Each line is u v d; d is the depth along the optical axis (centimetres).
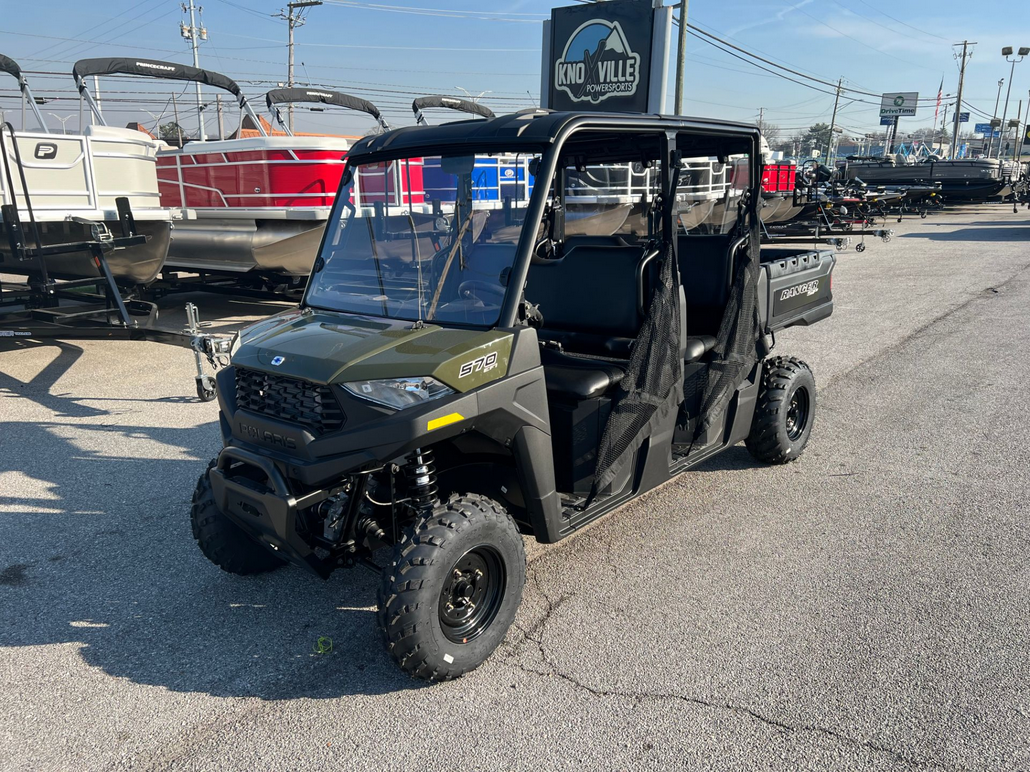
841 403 640
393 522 307
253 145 930
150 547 409
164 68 895
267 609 350
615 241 450
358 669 306
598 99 1459
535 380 304
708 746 260
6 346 887
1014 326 904
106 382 726
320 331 311
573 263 401
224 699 289
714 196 448
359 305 335
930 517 432
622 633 326
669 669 301
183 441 565
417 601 272
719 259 435
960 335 870
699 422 405
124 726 275
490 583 307
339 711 281
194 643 324
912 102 6700
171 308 1134
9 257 851
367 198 348
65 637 330
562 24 1463
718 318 443
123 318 756
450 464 335
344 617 343
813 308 523
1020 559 383
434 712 279
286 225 937
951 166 2756
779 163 1739
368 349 285
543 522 318
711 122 377
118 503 462
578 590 362
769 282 448
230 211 970
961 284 1220
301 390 284
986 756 253
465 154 319
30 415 627
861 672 297
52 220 762
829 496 463
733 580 369
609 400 352
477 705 282
